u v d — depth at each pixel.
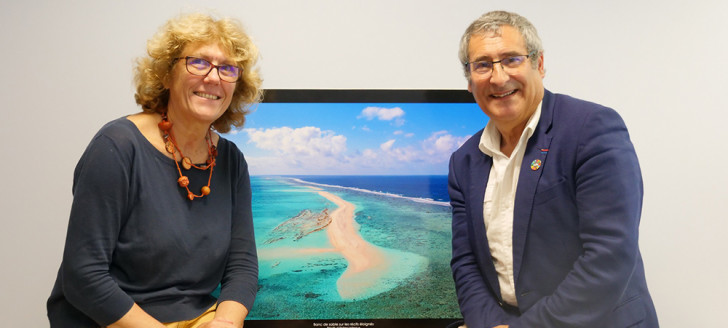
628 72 2.09
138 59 1.51
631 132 2.07
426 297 1.96
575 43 2.10
